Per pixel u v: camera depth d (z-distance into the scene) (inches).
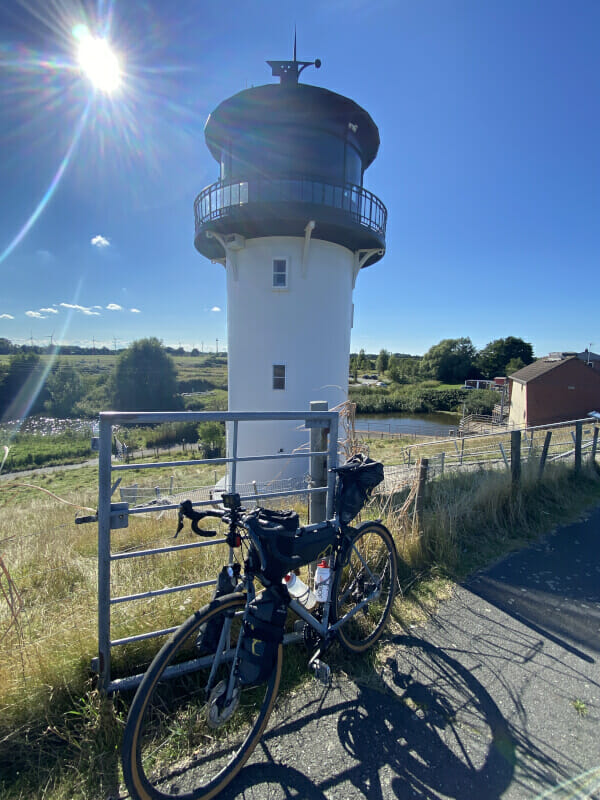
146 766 75.8
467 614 127.7
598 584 148.6
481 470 299.7
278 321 537.3
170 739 80.7
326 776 74.5
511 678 100.0
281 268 533.0
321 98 459.2
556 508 233.3
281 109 470.3
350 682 97.7
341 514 105.8
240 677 78.0
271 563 80.5
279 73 491.8
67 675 87.7
